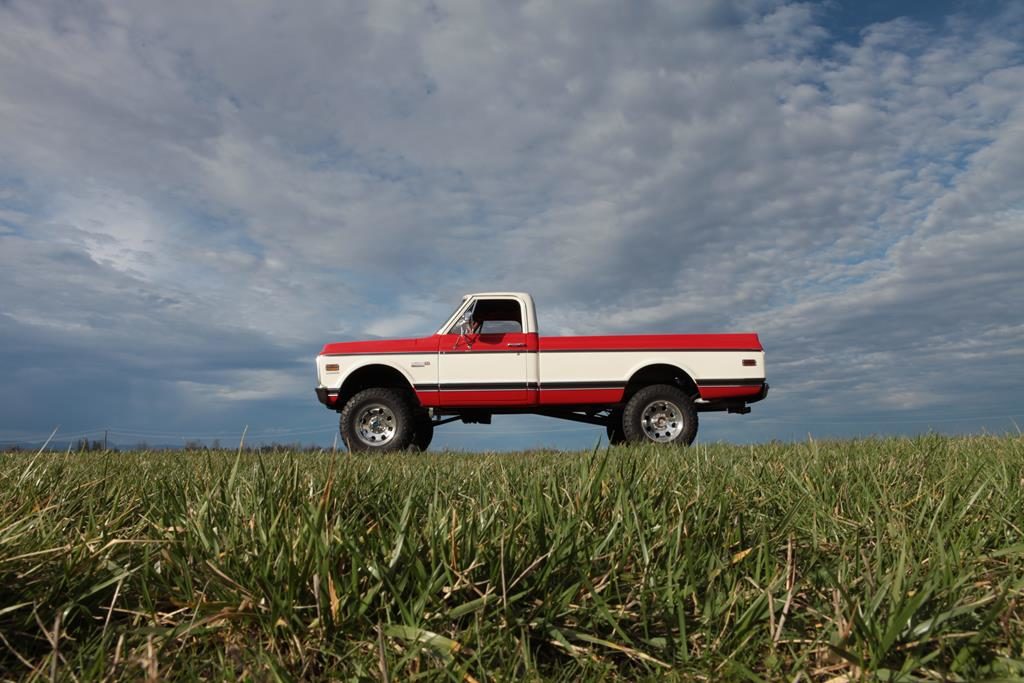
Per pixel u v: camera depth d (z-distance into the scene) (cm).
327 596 135
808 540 192
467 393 824
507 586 145
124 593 152
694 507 191
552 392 821
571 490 216
